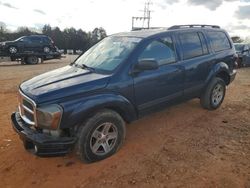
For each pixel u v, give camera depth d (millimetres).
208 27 6527
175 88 5398
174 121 5898
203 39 6160
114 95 4348
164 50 5215
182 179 3848
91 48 5762
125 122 4859
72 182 3857
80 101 3977
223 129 5516
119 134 4453
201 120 5980
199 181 3801
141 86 4723
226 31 7020
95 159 4242
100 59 5016
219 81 6441
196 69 5785
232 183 3756
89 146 4098
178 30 5652
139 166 4168
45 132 3922
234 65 7008
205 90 6297
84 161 4199
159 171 4035
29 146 4109
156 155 4465
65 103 3881
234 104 7273
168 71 5164
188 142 4930
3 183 3912
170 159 4348
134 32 5621
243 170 4047
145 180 3842
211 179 3840
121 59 4676
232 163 4230
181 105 6918
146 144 4840
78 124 4035
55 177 3982
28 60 21969
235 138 5105
